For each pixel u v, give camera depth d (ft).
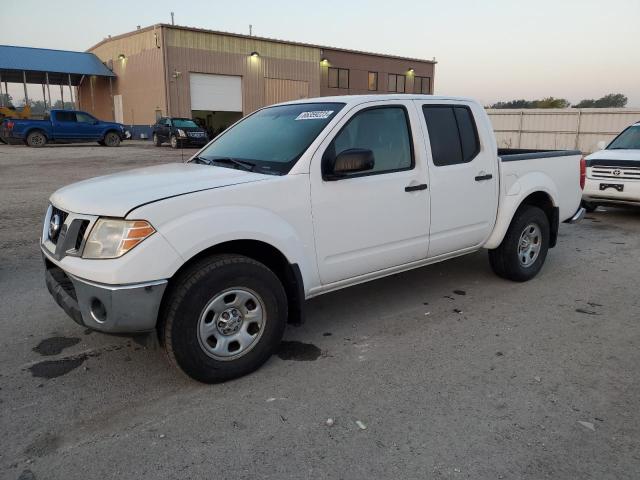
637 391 11.01
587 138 84.94
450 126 15.55
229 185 11.20
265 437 9.41
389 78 158.51
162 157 67.72
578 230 28.02
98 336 13.83
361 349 13.07
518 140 92.84
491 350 13.00
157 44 111.96
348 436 9.43
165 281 10.11
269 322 11.66
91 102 140.87
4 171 51.06
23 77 120.57
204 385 11.29
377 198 13.48
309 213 12.22
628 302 16.51
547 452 8.96
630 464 8.66
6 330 14.17
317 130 12.85
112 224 10.09
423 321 14.92
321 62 141.90
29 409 10.32
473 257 21.91
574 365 12.19
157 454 8.94
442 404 10.48
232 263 10.91
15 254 21.85
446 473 8.45
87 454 8.94
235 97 124.57
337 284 13.42
